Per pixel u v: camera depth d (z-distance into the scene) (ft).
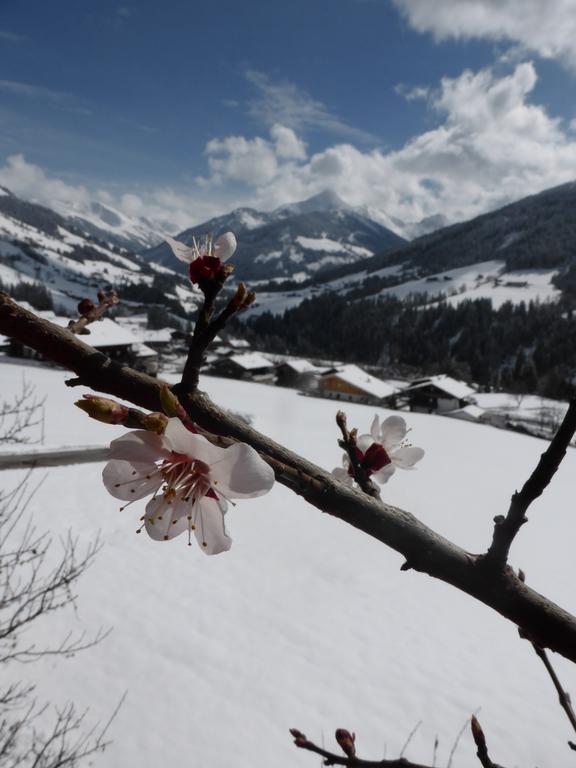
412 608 51.78
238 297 3.10
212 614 46.42
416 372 376.07
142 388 2.86
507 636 48.67
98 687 35.29
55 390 126.41
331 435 128.77
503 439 153.89
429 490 95.66
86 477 67.51
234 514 68.59
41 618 39.40
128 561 51.72
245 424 3.03
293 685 39.68
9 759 23.80
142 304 419.33
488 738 36.76
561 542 74.59
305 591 52.60
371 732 36.45
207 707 35.94
